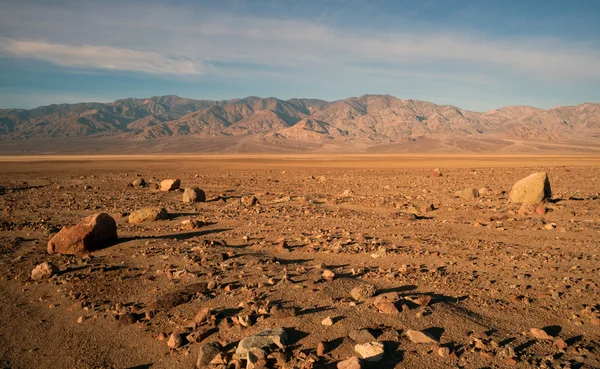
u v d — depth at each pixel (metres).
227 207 21.16
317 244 12.38
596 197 21.59
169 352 6.21
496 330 6.41
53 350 6.58
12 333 7.18
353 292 7.69
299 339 6.15
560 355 5.65
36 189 31.67
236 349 5.97
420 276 9.03
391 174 44.50
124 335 6.86
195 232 14.93
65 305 8.16
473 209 18.56
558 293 7.89
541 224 14.68
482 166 60.72
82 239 11.88
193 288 8.43
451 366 5.38
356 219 16.77
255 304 7.36
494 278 8.92
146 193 28.59
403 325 6.48
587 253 10.88
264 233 14.37
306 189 30.36
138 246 12.24
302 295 7.80
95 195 27.45
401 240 12.82
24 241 13.80
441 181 34.25
